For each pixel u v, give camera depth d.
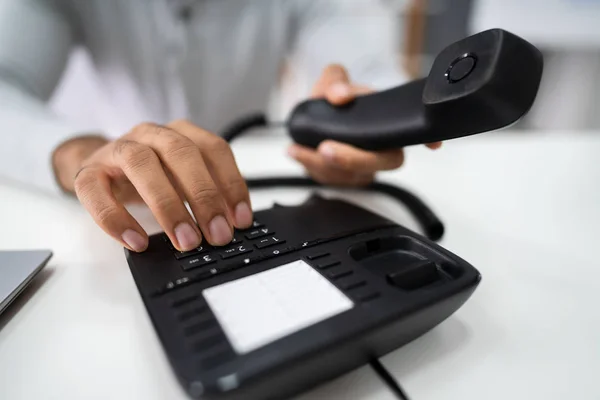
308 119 0.34
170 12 0.66
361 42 0.72
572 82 1.11
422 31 1.17
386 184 0.39
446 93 0.21
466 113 0.20
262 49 0.77
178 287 0.19
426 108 0.23
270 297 0.18
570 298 0.23
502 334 0.20
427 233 0.30
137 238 0.22
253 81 0.80
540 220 0.34
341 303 0.17
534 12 0.99
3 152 0.37
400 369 0.18
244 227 0.25
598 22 0.97
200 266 0.20
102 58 0.70
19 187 0.41
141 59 0.69
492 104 0.19
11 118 0.39
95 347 0.19
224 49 0.72
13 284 0.22
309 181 0.41
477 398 0.16
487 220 0.34
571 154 0.54
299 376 0.15
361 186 0.40
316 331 0.15
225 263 0.21
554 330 0.20
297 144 0.38
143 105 0.75
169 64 0.69
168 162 0.24
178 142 0.25
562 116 1.16
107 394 0.16
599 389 0.17
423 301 0.17
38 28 0.54
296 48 0.84
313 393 0.16
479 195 0.40
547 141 0.60
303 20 0.81
